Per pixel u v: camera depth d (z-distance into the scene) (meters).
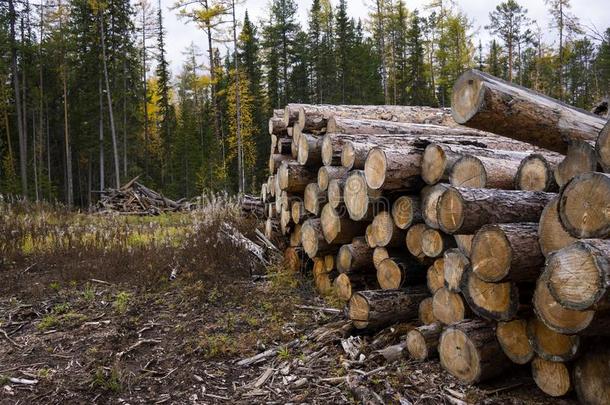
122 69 29.09
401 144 5.15
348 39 37.91
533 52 37.19
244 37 23.88
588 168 2.95
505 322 3.15
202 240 7.30
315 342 4.25
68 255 7.12
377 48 39.81
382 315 4.20
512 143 5.99
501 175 3.64
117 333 4.50
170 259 6.65
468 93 3.04
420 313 4.21
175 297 5.53
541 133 3.17
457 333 3.35
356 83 37.38
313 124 6.00
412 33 35.19
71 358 4.03
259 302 5.36
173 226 10.70
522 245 2.72
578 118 3.16
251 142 35.03
